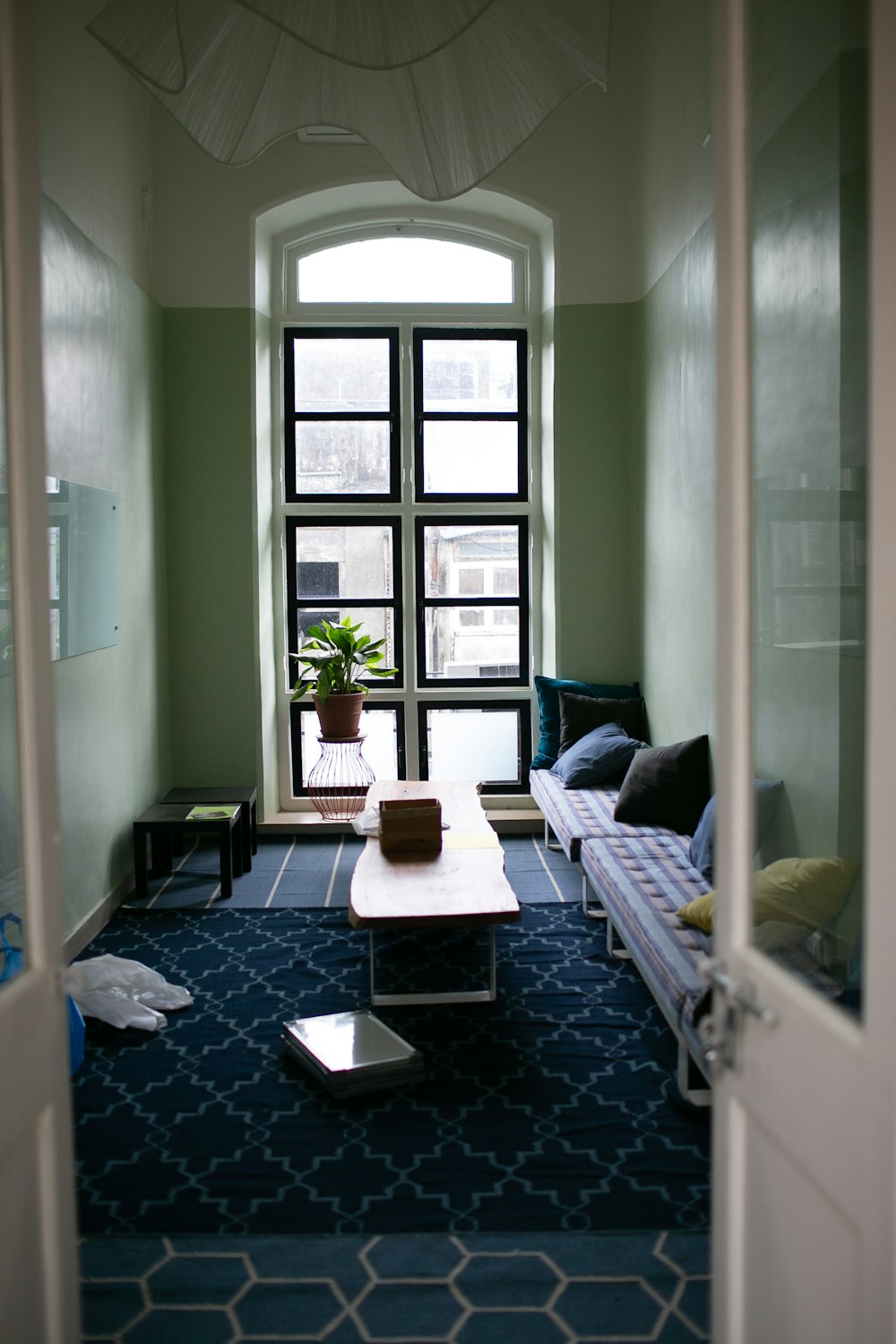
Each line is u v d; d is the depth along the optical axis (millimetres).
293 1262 2527
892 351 1288
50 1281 1644
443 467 6816
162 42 2848
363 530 6824
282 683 6809
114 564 5207
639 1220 2680
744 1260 1652
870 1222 1283
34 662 1612
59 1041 1684
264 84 3131
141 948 4695
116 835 5266
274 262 6648
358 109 3262
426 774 6898
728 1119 1673
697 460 5039
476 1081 3443
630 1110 3242
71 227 4656
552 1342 2250
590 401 6430
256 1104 3312
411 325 6738
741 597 1599
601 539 6484
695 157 4949
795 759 3355
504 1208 2740
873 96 1305
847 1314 1341
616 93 6320
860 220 2889
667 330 5574
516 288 6789
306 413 6746
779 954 2787
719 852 1683
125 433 5492
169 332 6285
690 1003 3000
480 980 4285
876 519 1312
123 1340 2268
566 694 6301
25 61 1573
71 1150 1726
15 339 1558
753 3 1548
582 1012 3979
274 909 5227
